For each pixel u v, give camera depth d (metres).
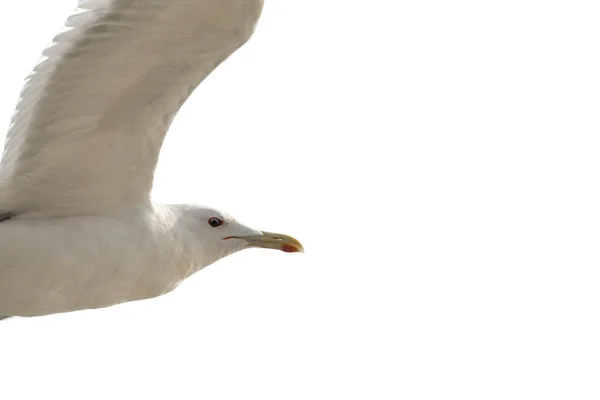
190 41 11.45
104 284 12.38
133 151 12.17
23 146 11.95
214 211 13.51
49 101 11.68
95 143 12.05
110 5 11.14
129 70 11.59
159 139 12.15
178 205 13.26
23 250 12.02
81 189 12.29
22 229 12.12
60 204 12.33
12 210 12.38
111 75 11.59
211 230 13.45
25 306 12.23
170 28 11.31
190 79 11.74
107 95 11.73
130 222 12.42
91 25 11.25
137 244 12.42
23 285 12.12
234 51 11.62
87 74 11.55
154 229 12.58
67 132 11.92
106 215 12.41
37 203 12.32
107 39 11.34
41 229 12.19
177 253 12.91
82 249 12.16
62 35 11.31
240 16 11.29
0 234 12.06
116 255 12.30
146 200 12.60
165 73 11.66
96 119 11.89
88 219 12.34
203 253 13.35
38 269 12.07
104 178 12.27
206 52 11.56
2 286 12.11
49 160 12.08
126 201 12.49
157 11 11.16
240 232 13.70
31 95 11.62
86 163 12.16
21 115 11.76
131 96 11.77
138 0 11.10
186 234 13.09
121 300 12.65
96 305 12.52
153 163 12.33
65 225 12.27
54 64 11.45
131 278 12.52
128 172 12.31
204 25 11.33
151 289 12.78
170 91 11.79
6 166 12.02
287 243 13.89
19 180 12.16
